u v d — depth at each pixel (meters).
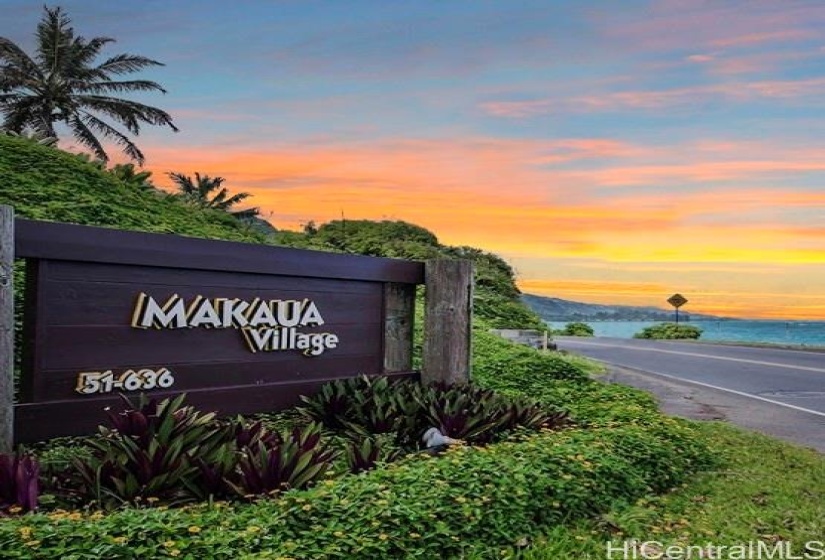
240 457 4.31
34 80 30.88
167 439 4.46
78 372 5.13
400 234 27.75
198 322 5.82
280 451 4.30
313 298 6.71
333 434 6.05
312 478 4.29
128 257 5.36
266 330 6.30
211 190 27.98
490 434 6.01
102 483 4.08
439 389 7.00
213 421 5.22
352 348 7.05
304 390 6.56
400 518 3.77
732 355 20.12
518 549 4.00
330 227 27.22
